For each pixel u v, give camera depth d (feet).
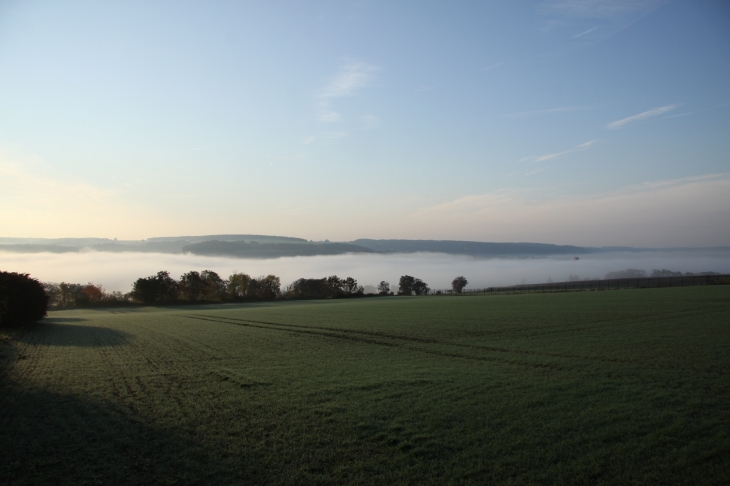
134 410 43.80
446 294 393.50
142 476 29.68
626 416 39.91
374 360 69.41
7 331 116.78
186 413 42.75
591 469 30.12
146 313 223.92
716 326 91.76
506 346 78.74
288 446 34.71
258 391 50.75
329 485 28.63
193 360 71.61
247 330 117.29
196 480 29.22
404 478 29.45
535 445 34.17
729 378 51.72
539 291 314.35
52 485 28.43
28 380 57.00
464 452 33.19
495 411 42.09
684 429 36.50
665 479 28.68
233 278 409.28
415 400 46.26
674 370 56.08
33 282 144.36
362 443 35.29
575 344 77.51
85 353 80.18
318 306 227.40
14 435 36.91
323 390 50.85
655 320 104.83
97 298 354.33
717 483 28.14
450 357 70.69
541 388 49.67
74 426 39.09
